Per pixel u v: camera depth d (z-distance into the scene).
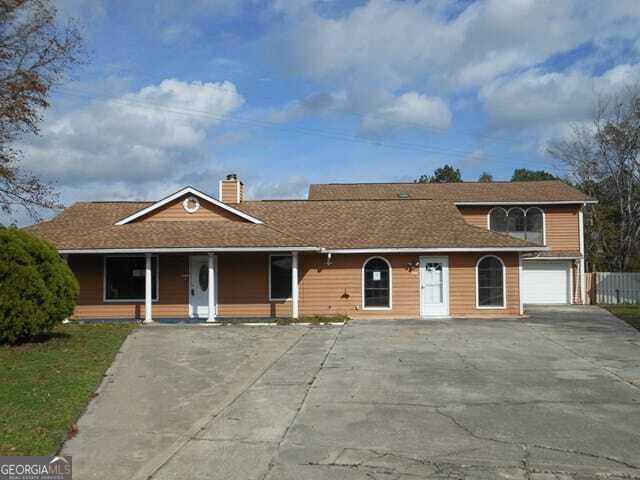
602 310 25.83
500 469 6.77
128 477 6.65
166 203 22.98
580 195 32.00
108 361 13.17
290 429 8.41
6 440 7.62
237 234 21.83
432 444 7.68
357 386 11.03
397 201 26.86
